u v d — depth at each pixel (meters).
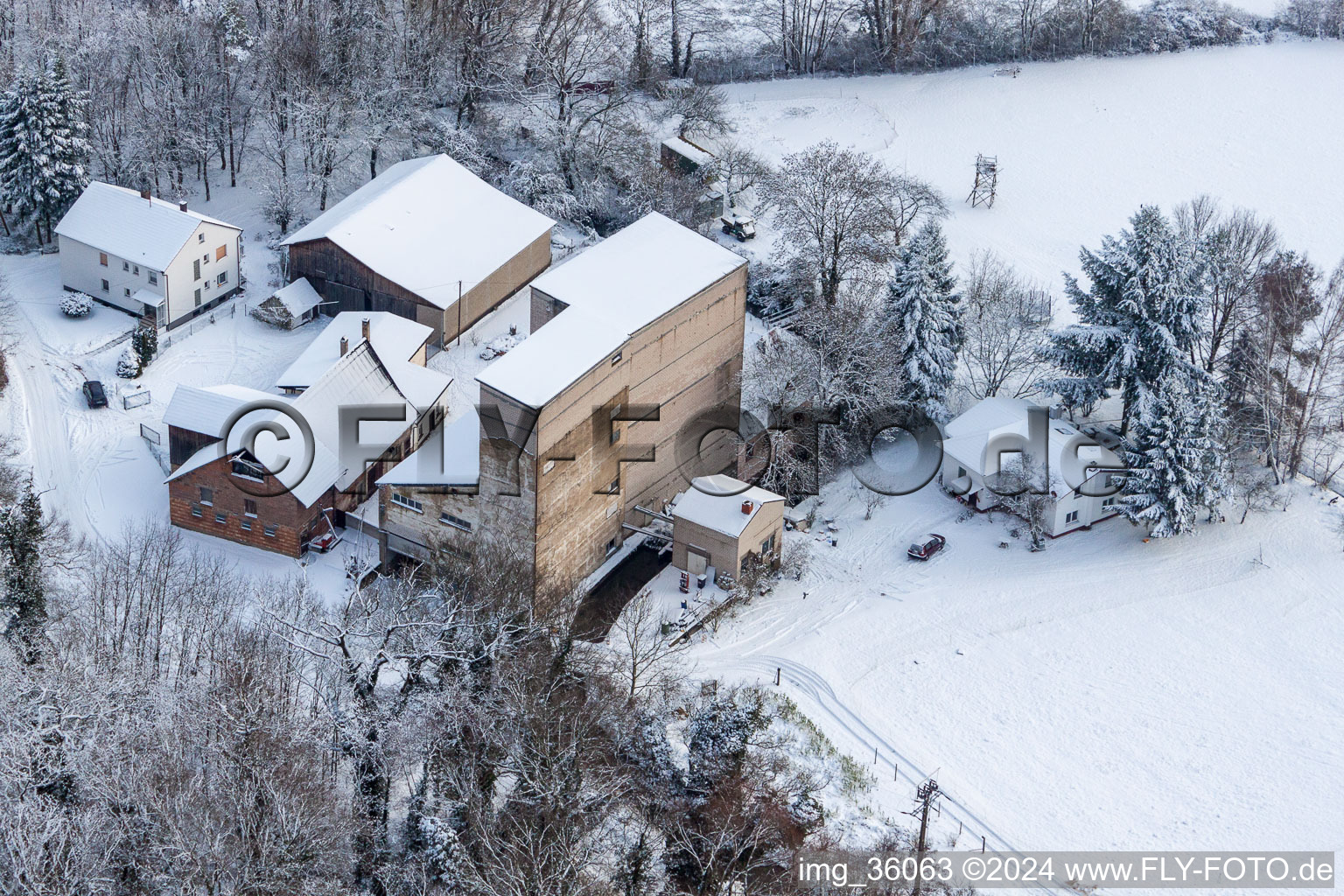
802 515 96.56
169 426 87.19
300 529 84.56
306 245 106.44
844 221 106.81
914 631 88.19
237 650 67.94
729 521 86.56
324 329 104.19
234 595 79.25
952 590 91.88
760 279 114.81
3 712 62.34
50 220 115.56
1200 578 93.94
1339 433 103.75
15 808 58.66
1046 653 87.12
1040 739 80.75
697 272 92.00
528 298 111.38
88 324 105.62
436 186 112.31
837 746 78.44
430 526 82.69
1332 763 79.94
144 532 86.62
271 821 59.38
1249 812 76.69
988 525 97.44
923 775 77.44
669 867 66.31
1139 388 98.81
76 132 116.31
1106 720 82.38
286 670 69.31
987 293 108.75
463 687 66.94
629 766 70.81
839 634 87.25
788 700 80.94
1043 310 112.12
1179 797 77.56
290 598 78.25
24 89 112.75
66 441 94.00
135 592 74.44
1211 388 97.62
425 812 65.56
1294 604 91.81
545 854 61.88
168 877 57.91
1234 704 83.94
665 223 97.12
